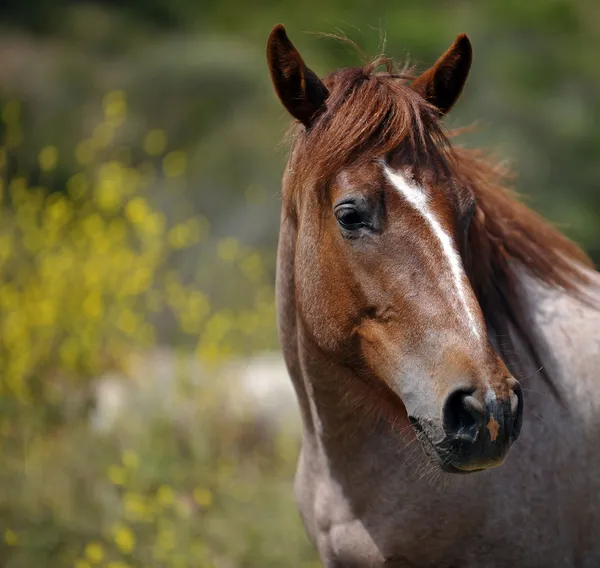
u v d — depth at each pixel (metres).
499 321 4.64
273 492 8.62
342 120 4.22
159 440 9.18
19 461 8.64
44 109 19.36
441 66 4.53
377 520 4.61
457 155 4.75
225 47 21.16
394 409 4.35
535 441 4.49
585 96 21.48
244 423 10.06
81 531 7.52
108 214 11.02
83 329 10.09
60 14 22.73
